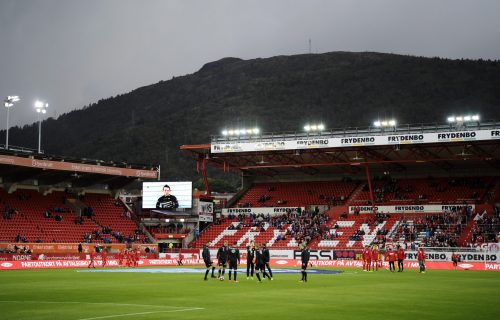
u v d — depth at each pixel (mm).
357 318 20703
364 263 61062
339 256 74375
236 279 42812
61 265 68312
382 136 77312
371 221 84312
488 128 72062
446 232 76750
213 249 86000
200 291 32156
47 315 21188
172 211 91562
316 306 24453
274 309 23250
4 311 22500
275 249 79750
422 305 25156
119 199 94375
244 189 102938
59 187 88500
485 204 80000
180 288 34406
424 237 76000
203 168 92438
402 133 76438
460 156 81812
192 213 91750
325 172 99938
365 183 96000
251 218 92500
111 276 48281
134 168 88938
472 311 23078
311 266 72500
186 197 89375
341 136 79500
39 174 82625
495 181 87875
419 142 75375
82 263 70750
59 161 79062
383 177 95938
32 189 85688
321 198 94438
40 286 36438
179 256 77188
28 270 59719
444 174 92500
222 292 31500
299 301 26547
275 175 103312
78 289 33844
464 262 66500
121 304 25125
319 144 80250
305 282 40156
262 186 102688
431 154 82688
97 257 73000
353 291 32531
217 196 131125
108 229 84188
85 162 82312
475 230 74562
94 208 89438
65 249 74062
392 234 79500
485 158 81000
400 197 89125
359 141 78375
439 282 41281
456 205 81562
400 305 25109
